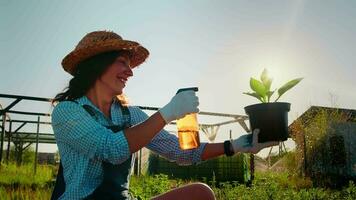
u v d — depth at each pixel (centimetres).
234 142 141
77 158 115
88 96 128
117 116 133
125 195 121
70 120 113
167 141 150
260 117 132
